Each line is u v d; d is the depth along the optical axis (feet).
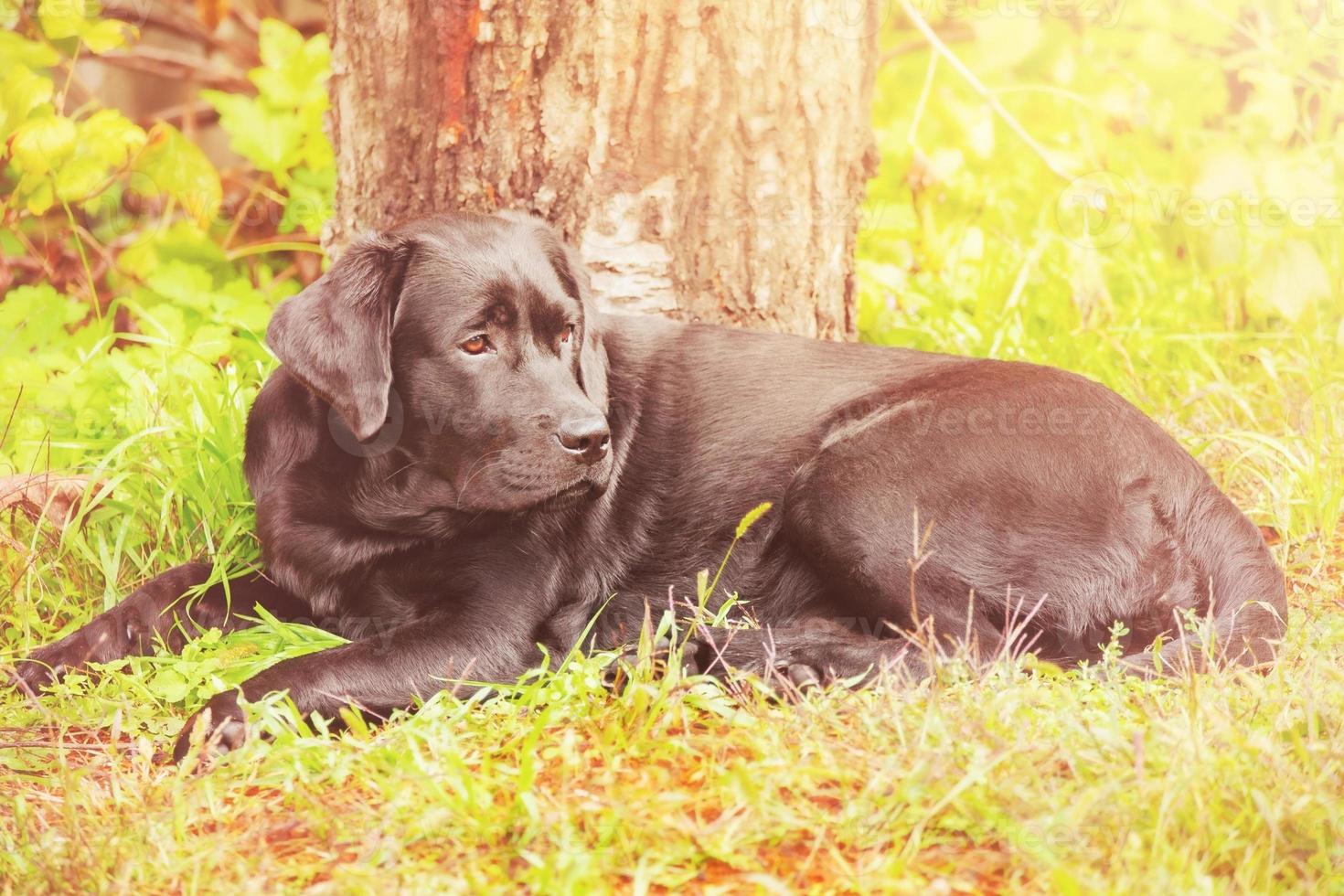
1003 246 21.80
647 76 15.21
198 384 16.76
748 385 13.88
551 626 13.11
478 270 12.34
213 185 21.30
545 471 12.16
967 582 12.48
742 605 13.48
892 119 23.57
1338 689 10.05
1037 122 23.25
